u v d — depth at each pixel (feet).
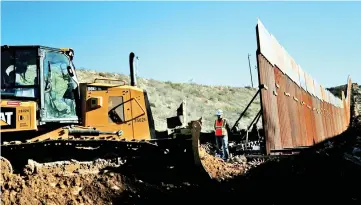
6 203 19.85
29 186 21.91
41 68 28.78
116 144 32.27
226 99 153.79
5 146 27.27
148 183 26.81
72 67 31.37
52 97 29.48
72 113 30.78
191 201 23.99
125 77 133.69
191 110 115.34
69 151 31.12
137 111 34.68
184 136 32.19
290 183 24.36
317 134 67.31
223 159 39.09
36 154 29.68
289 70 48.88
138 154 33.27
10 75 28.09
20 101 27.43
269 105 35.78
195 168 29.78
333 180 22.58
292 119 46.26
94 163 30.78
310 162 26.37
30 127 27.22
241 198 23.73
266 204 21.56
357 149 27.07
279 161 29.45
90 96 32.48
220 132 40.32
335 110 108.88
